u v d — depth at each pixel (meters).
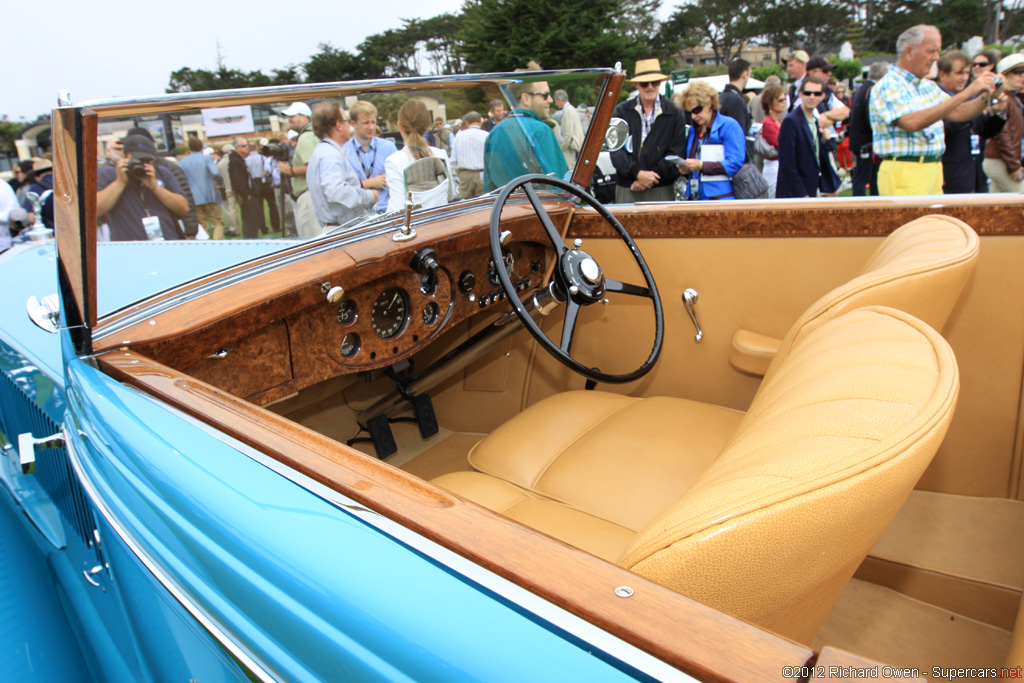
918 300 1.05
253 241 1.39
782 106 5.16
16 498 1.57
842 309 1.04
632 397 1.86
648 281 1.77
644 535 0.60
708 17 39.44
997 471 1.48
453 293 1.79
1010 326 1.43
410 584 0.54
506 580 0.52
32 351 1.33
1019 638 0.58
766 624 0.63
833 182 4.77
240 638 0.66
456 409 2.21
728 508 0.55
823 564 0.59
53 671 1.18
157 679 1.00
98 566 1.12
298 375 1.50
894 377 0.72
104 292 1.11
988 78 3.24
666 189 4.32
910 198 1.59
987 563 1.27
